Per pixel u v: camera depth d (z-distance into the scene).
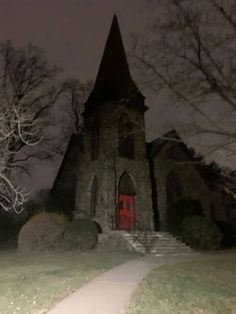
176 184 27.38
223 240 25.34
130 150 25.45
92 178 24.80
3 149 12.12
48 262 14.12
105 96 25.25
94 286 9.23
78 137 29.58
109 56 28.20
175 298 8.14
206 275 11.26
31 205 27.39
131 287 9.12
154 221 24.56
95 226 20.00
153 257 16.30
